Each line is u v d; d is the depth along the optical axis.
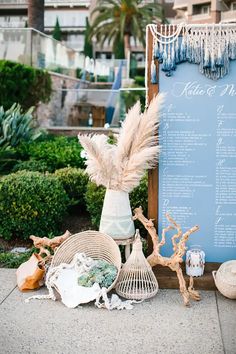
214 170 4.60
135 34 33.59
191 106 4.56
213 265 4.66
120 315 4.02
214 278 4.37
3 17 43.47
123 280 4.36
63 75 16.67
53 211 6.06
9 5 42.78
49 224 6.14
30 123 10.46
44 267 4.58
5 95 11.55
